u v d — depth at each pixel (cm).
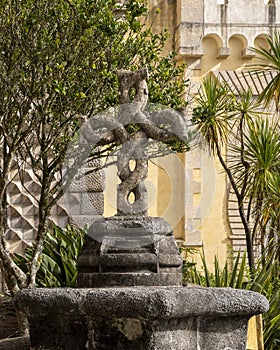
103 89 720
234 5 1388
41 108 695
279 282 935
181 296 406
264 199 1080
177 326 415
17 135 689
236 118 1138
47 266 878
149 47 799
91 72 705
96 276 445
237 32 1383
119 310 405
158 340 406
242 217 1073
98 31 688
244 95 1184
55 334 429
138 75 481
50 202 704
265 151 1055
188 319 420
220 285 830
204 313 420
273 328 799
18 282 700
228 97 1172
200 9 1372
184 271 881
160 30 1384
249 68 1393
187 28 1364
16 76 691
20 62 691
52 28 687
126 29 731
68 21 679
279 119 1227
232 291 434
